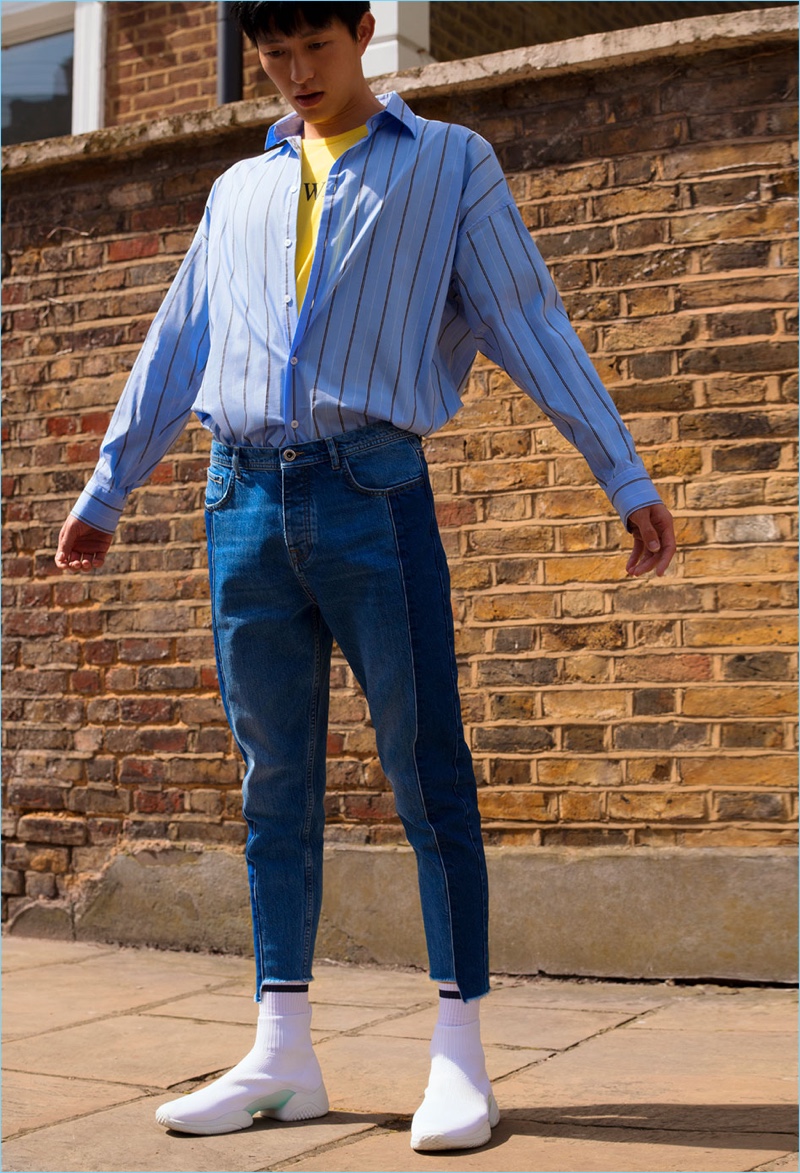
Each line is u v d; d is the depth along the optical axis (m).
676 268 3.40
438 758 2.10
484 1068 2.08
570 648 3.44
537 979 3.38
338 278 2.08
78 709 4.11
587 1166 1.86
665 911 3.29
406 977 3.45
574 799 3.41
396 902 3.57
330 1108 2.24
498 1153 1.94
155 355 2.35
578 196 3.51
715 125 3.38
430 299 2.12
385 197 2.09
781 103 3.33
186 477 4.00
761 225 3.33
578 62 3.45
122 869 3.99
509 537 3.52
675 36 3.34
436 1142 1.94
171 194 4.09
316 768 2.27
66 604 4.16
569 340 2.14
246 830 3.84
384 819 3.63
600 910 3.34
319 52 2.06
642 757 3.35
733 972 3.22
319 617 2.23
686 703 3.31
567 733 3.43
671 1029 2.78
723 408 3.33
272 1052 2.18
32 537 4.23
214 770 3.89
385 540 2.06
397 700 2.09
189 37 5.55
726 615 3.29
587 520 3.45
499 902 3.44
